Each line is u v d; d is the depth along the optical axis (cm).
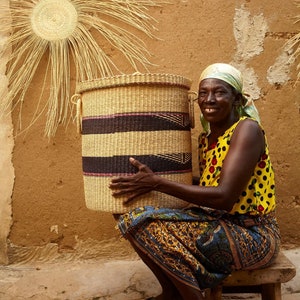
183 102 208
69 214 277
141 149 196
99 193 204
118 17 271
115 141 197
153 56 274
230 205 185
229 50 279
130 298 254
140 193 195
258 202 198
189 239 187
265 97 281
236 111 206
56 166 274
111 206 202
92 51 268
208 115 197
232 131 196
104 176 201
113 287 259
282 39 281
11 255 275
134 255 281
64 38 265
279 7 280
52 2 266
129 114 196
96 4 267
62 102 268
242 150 187
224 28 278
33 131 271
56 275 264
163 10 274
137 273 266
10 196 273
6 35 265
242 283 198
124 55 273
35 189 274
